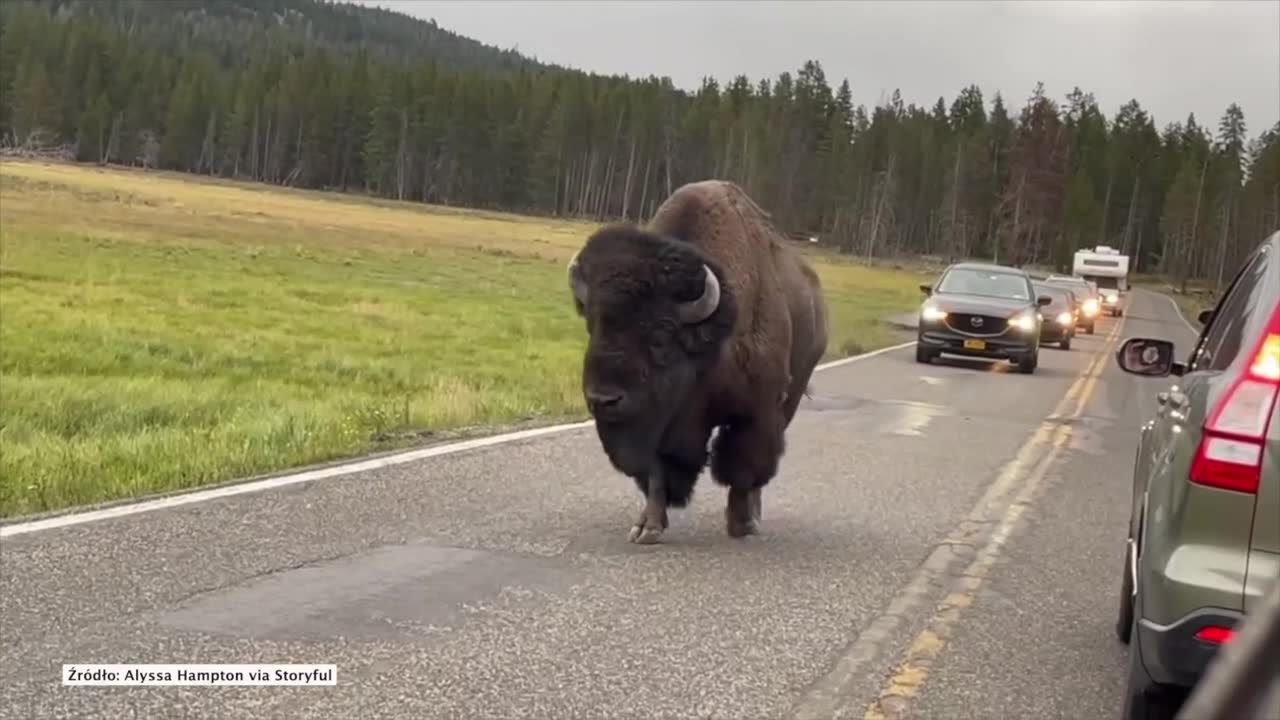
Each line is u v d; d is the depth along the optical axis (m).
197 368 16.11
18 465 8.44
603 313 6.20
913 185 115.81
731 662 5.17
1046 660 5.39
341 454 9.74
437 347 21.16
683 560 6.85
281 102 146.25
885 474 9.99
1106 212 126.50
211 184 126.38
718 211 7.26
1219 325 4.95
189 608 5.53
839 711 4.66
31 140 141.88
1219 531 3.79
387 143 138.38
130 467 8.57
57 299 23.70
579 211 128.12
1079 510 8.92
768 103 117.19
